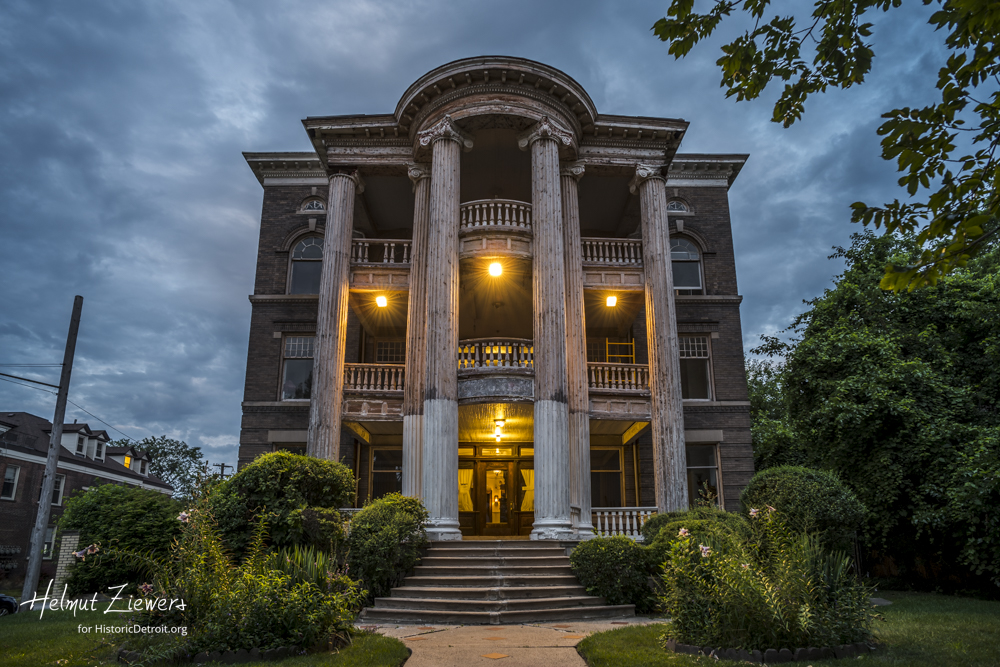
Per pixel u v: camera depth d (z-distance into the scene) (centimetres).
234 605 776
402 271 2020
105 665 715
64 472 3809
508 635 1005
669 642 841
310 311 2316
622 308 2233
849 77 671
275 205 2445
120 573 1623
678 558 868
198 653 731
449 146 1905
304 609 802
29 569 1638
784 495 1420
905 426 1689
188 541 872
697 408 2269
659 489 1803
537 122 1927
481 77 1897
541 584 1342
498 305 2297
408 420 1816
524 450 2308
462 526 2231
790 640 761
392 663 725
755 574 800
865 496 1742
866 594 859
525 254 1900
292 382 2280
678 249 2480
